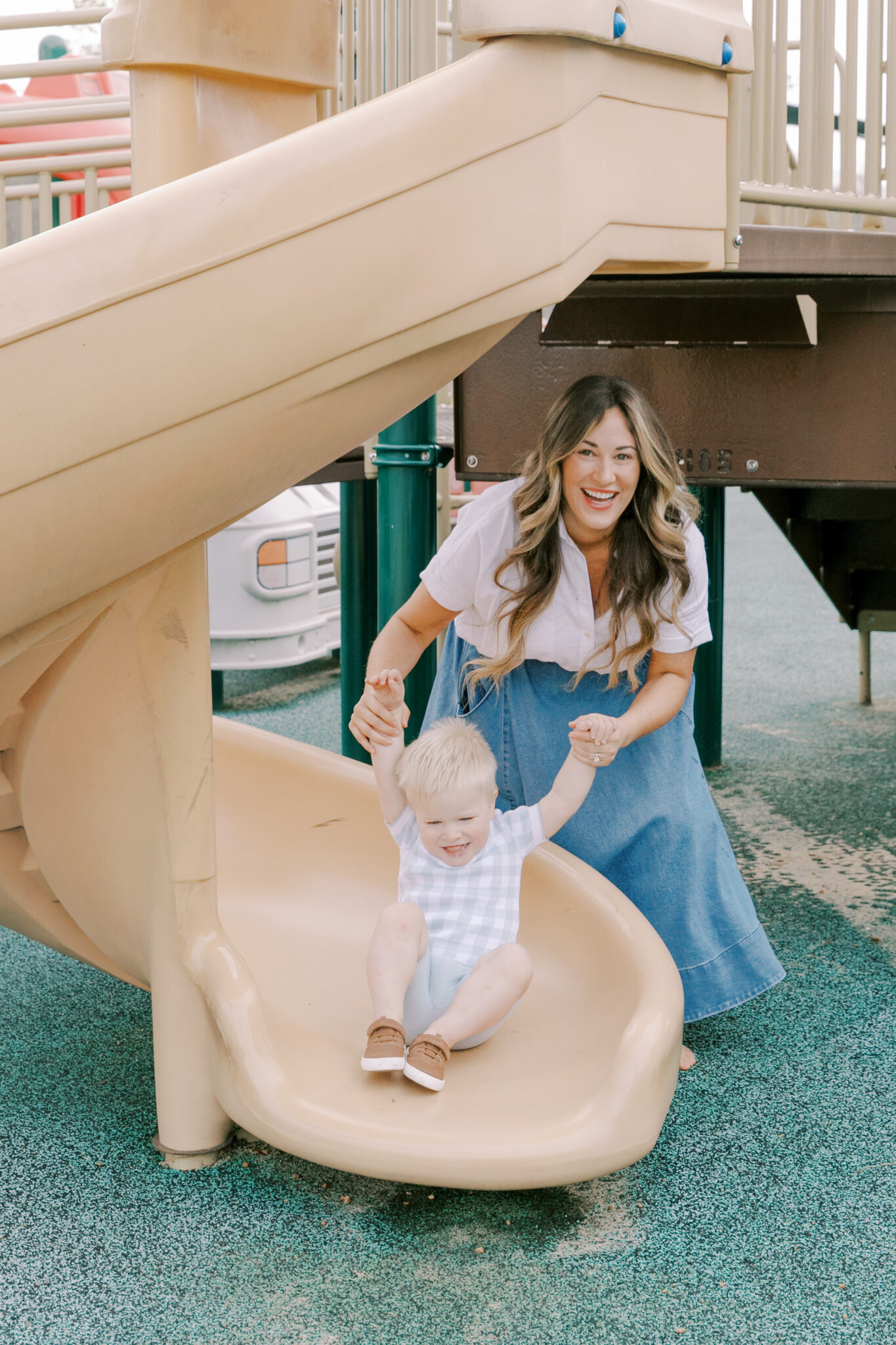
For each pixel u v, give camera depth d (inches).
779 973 73.6
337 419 50.0
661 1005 57.6
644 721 67.3
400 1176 52.9
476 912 63.4
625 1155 53.4
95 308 44.1
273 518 167.0
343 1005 67.2
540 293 52.2
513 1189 53.1
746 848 112.3
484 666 71.9
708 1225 56.6
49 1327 49.6
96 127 191.0
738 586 259.4
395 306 49.0
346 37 93.8
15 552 45.4
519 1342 48.8
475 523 68.6
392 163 48.0
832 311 77.7
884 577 155.0
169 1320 50.1
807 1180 60.1
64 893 63.9
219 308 45.8
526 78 50.5
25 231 102.5
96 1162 61.9
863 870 106.4
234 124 55.3
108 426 45.0
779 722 156.1
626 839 71.1
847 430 79.3
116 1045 75.3
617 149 54.8
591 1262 53.7
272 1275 53.0
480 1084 58.9
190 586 56.7
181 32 51.4
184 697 57.3
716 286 78.7
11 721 58.7
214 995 58.0
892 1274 52.8
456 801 62.2
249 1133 63.9
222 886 79.2
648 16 53.9
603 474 63.6
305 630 172.6
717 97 60.7
